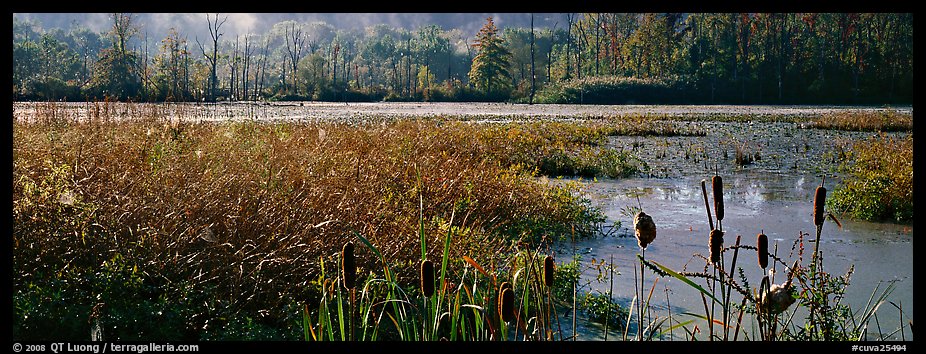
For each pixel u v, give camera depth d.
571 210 9.63
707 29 89.38
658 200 12.26
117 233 5.59
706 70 84.56
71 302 5.04
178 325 4.98
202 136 10.48
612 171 15.48
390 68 136.25
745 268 7.54
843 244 8.75
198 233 5.73
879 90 77.88
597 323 5.89
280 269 5.47
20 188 5.85
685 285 6.93
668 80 78.88
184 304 5.09
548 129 25.59
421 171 9.00
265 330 5.02
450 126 22.53
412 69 123.38
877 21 80.38
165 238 5.62
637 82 77.44
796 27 83.50
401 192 8.12
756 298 3.77
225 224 5.87
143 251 5.51
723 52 84.38
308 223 5.98
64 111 14.09
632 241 8.99
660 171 16.38
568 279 6.59
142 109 15.20
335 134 13.02
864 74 78.94
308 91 93.31
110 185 6.42
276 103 71.00
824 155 19.33
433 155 11.55
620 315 5.96
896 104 73.75
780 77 78.25
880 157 14.82
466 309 5.29
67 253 5.29
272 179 7.22
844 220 10.27
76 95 59.56
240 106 51.53
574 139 23.17
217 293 5.27
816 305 4.41
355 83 111.00
